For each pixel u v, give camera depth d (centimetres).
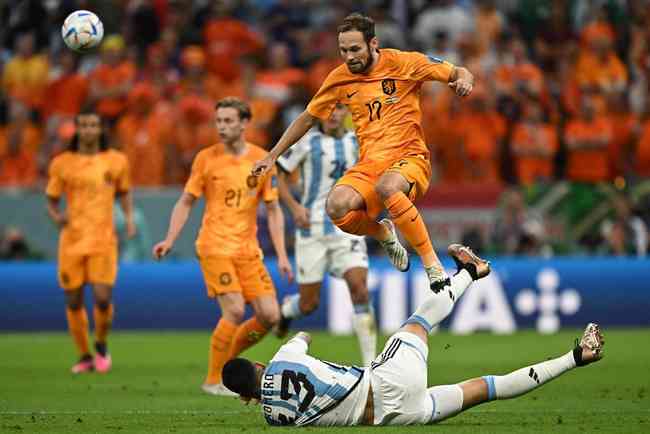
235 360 2558
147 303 5738
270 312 3569
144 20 7312
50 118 6688
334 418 2497
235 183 3541
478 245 5772
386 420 2508
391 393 2486
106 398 3350
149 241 5750
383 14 7156
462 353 4706
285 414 2498
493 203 5784
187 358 4634
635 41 7225
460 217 5784
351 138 3956
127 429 2622
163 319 5741
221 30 7031
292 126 2916
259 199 3603
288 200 3941
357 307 3881
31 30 7406
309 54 7094
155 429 2617
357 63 2805
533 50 7338
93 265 4128
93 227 4141
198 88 6488
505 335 5528
